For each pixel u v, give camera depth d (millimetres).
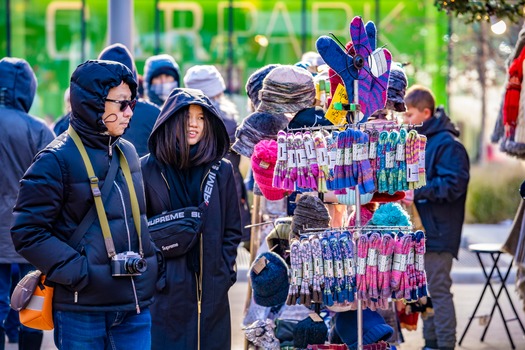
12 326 20453
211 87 21375
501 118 18891
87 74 12156
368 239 13227
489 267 30984
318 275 13312
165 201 14508
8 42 42750
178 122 14336
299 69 15523
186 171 14641
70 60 43281
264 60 43250
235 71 43156
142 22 43156
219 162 14773
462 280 29719
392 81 15703
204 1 43156
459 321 23828
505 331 22750
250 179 21219
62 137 12414
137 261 12047
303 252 13367
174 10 43156
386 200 14516
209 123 14523
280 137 13688
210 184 14586
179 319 14391
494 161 43562
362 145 13188
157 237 14211
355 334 14117
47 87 43156
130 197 12461
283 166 13688
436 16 42500
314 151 13484
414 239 13359
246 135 15469
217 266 14570
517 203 40625
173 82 21734
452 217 19375
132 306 12281
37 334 17766
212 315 14531
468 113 44125
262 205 17328
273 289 14531
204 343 14500
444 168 19156
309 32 43094
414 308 17359
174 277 14344
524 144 18172
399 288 13289
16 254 17391
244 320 16531
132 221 12422
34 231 11922
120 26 22531
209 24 43156
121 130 12398
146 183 14539
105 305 12141
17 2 43031
